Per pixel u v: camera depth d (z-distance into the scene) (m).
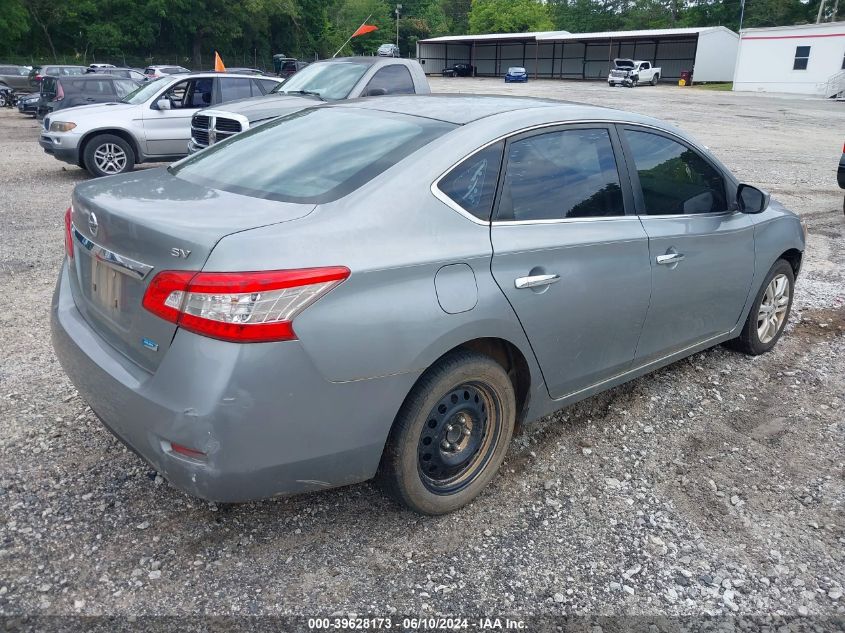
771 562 2.97
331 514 3.12
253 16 64.69
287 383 2.40
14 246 7.23
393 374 2.63
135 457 3.44
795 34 43.66
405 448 2.82
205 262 2.34
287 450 2.49
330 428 2.56
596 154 3.55
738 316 4.64
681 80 52.53
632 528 3.14
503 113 3.27
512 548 2.97
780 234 4.76
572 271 3.24
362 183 2.78
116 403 2.59
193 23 59.97
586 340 3.43
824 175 13.70
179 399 2.37
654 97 38.31
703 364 4.92
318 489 2.70
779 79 44.97
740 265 4.39
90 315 2.94
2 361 4.44
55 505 3.05
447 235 2.81
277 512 3.11
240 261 2.34
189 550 2.84
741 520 3.24
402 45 101.88
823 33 42.50
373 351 2.56
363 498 3.25
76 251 3.06
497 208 3.03
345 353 2.49
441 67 69.50
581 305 3.31
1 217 8.62
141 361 2.56
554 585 2.77
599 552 2.98
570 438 3.88
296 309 2.38
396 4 104.00
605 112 3.68
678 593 2.77
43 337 4.87
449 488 3.12
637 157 3.76
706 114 27.75
